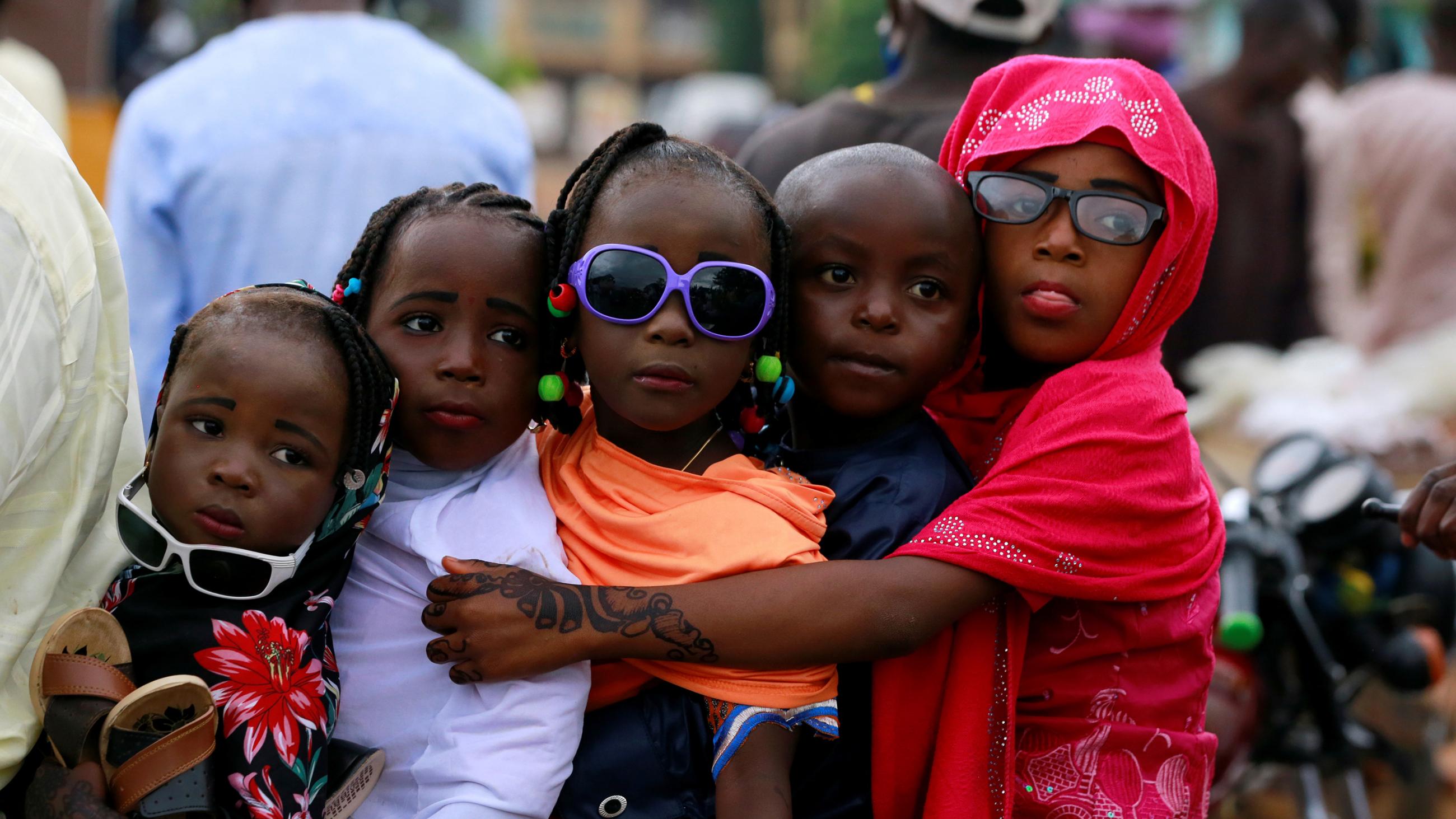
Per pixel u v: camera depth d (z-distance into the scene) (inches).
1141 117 78.0
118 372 72.0
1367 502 89.7
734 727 69.7
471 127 123.1
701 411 71.6
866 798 75.7
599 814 71.1
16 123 67.7
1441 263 212.2
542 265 72.9
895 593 70.0
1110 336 78.9
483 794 67.2
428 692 71.9
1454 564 121.0
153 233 117.6
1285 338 210.2
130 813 63.1
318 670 69.5
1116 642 78.0
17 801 70.5
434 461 72.7
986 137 84.3
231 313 67.9
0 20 202.2
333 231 116.0
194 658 66.6
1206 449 170.2
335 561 70.9
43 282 65.1
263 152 115.1
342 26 121.1
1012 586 73.0
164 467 66.3
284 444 66.6
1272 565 111.5
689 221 69.5
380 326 71.6
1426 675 117.0
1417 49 393.1
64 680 63.2
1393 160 212.4
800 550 70.5
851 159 77.3
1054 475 73.8
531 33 1494.8
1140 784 78.5
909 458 77.4
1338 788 122.9
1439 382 162.9
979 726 74.7
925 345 75.4
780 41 1181.1
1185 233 79.0
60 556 68.6
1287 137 203.8
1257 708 119.0
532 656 68.5
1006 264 79.3
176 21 297.7
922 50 110.3
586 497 73.7
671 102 859.4
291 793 66.7
